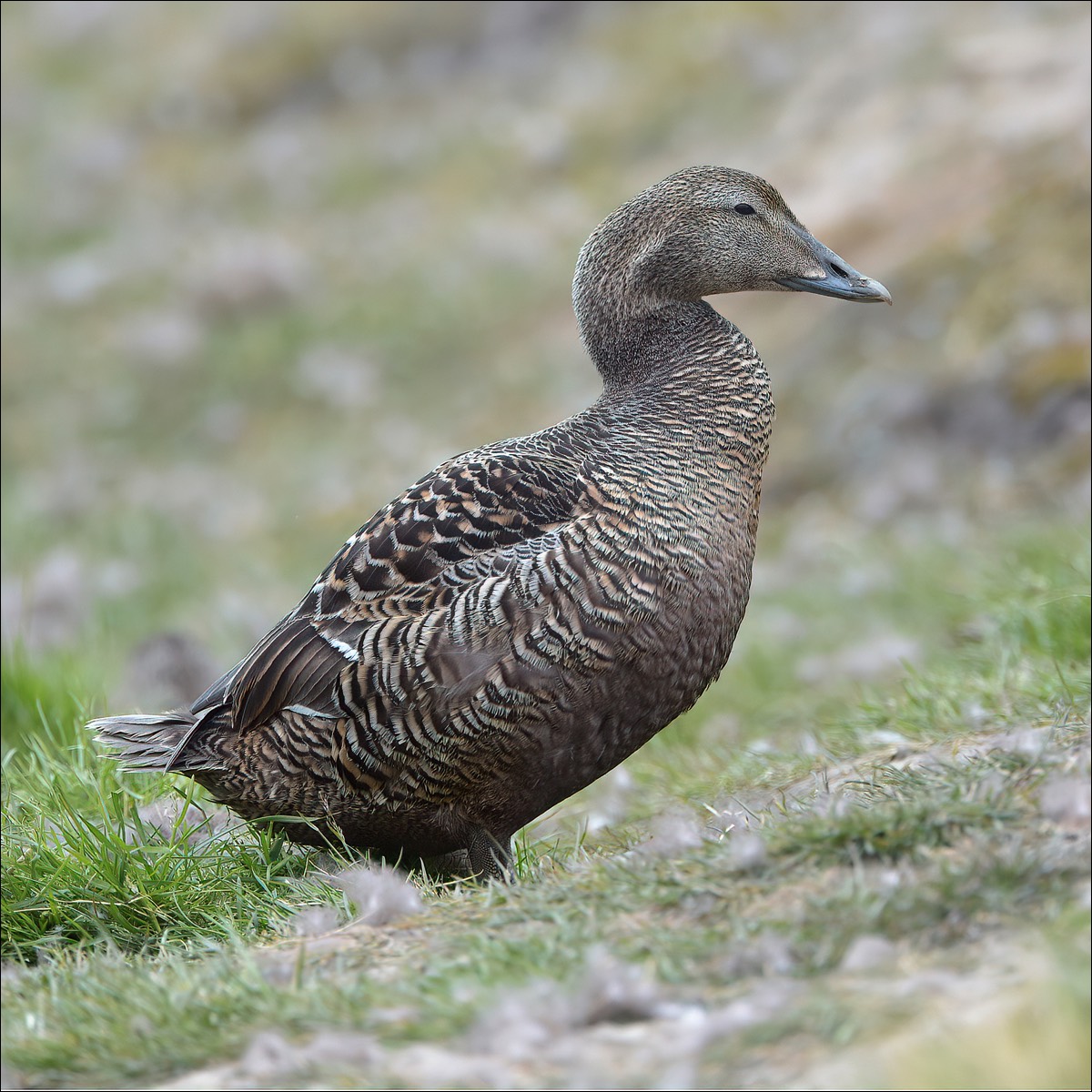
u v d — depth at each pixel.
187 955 7.55
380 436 25.83
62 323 30.58
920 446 21.11
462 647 8.48
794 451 21.98
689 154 29.42
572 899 7.06
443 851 9.24
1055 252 22.27
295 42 36.97
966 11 28.44
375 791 8.79
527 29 34.94
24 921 8.23
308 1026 6.20
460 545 8.65
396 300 28.86
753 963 6.20
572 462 8.90
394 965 6.85
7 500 25.97
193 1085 5.86
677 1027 5.88
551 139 31.47
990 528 18.72
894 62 28.11
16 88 38.97
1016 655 12.44
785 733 13.02
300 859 9.27
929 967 5.94
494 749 8.61
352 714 8.65
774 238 10.04
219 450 26.80
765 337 24.12
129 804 10.18
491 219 30.30
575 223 29.42
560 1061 5.72
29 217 34.12
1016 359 21.23
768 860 6.98
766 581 19.22
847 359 22.92
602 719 8.73
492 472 8.84
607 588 8.55
